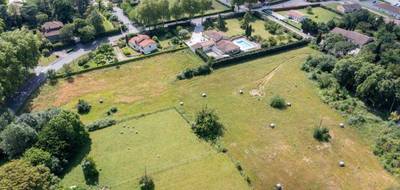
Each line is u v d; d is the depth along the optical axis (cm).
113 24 15100
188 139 9150
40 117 8881
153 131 9381
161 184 7825
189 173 8144
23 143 8081
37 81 11438
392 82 10181
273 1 18200
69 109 10156
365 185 8094
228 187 7850
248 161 8594
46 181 7012
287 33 15162
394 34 14375
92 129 9306
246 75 12062
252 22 16212
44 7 15475
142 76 11888
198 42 13912
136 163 8356
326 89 11262
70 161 8306
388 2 19388
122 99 10706
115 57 12850
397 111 10294
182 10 15238
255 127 9694
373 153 8969
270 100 10775
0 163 8125
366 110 10400
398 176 8294
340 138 9400
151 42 13250
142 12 14388
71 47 13662
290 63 12838
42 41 13125
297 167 8500
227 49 13175
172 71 12194
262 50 13238
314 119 10062
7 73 9962
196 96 10912
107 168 8175
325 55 12850
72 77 11694
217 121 9775
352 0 19388
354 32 14562
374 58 12169
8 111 9112
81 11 16000
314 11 17725
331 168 8506
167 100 10694
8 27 14450
